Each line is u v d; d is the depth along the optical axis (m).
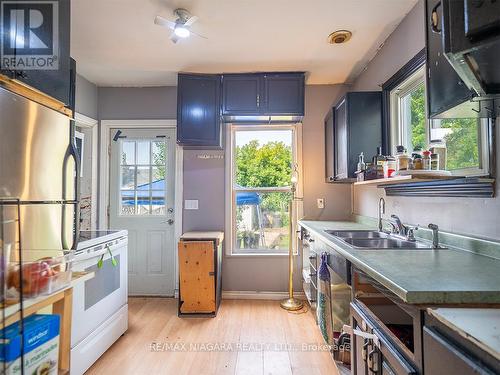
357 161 2.35
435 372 0.81
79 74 3.06
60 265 1.13
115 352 2.16
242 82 3.03
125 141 3.43
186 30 2.03
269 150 3.39
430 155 1.53
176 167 3.36
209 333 2.45
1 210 1.00
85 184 3.31
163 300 3.24
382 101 2.38
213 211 3.33
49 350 1.03
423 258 1.33
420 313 0.89
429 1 1.31
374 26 2.18
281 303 3.08
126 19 2.09
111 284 2.23
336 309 1.88
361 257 1.36
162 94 3.39
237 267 3.29
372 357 1.17
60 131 1.49
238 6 1.95
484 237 1.37
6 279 0.95
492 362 0.63
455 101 1.15
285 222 3.38
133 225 3.39
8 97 1.19
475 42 0.77
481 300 0.88
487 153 1.34
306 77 3.12
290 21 2.12
